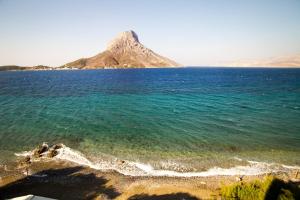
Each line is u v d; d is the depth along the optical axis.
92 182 23.05
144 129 39.56
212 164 26.55
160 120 45.34
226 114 49.62
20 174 24.77
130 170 25.30
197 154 29.23
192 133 37.28
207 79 149.25
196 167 25.86
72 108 57.31
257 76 179.50
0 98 73.62
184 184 22.47
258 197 16.52
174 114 50.19
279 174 24.28
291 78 154.38
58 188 22.09
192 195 20.61
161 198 20.28
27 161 27.30
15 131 38.50
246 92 83.81
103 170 25.41
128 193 21.14
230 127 40.25
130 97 74.75
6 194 21.22
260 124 41.97
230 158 28.08
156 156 28.73
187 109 55.16
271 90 89.06
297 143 32.69
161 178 23.62
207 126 41.03
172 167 25.91
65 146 32.09
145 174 24.44
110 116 48.88
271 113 50.16
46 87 106.25
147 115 49.53
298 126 40.59
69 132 38.12
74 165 26.62
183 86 106.88
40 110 55.00
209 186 22.03
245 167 25.84
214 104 61.16
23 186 22.50
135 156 28.78
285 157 28.33
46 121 44.94
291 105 58.84
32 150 30.86
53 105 61.47
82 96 77.38
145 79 152.25
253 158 28.08
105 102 65.88
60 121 44.84
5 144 32.81
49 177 24.11
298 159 27.78
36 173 24.95
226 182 22.66
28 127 40.88
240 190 17.25
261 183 17.61
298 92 82.88
